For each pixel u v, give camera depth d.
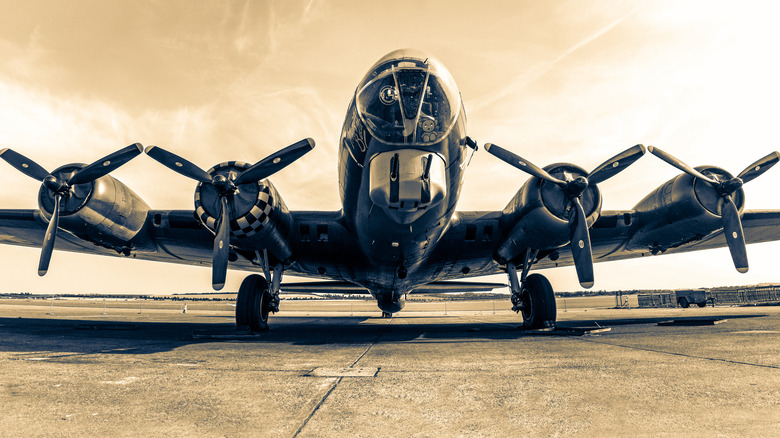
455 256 10.22
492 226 9.04
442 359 4.11
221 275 7.03
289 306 69.88
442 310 50.06
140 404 2.32
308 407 2.26
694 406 2.14
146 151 7.15
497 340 6.33
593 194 7.94
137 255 11.09
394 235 7.70
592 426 1.84
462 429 1.84
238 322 8.34
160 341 6.47
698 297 26.59
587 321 12.94
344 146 7.02
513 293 9.48
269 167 7.08
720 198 8.36
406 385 2.82
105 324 10.93
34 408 2.23
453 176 6.73
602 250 10.98
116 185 8.19
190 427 1.89
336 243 9.31
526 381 2.90
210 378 3.10
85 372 3.35
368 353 4.70
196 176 7.23
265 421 1.99
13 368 3.54
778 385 2.60
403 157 5.91
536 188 7.80
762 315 12.14
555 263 12.75
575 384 2.77
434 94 6.00
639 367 3.37
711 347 4.59
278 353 4.74
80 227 7.94
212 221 7.41
